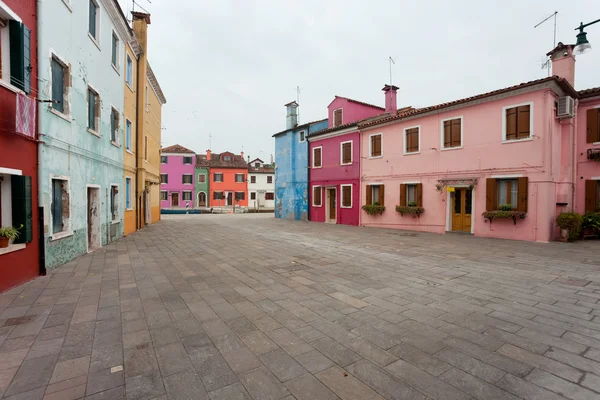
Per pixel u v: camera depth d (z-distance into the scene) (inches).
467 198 561.3
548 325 164.9
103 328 161.9
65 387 111.0
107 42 446.6
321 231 630.5
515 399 104.6
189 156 1862.7
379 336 152.5
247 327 163.2
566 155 494.3
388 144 691.4
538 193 462.6
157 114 901.8
